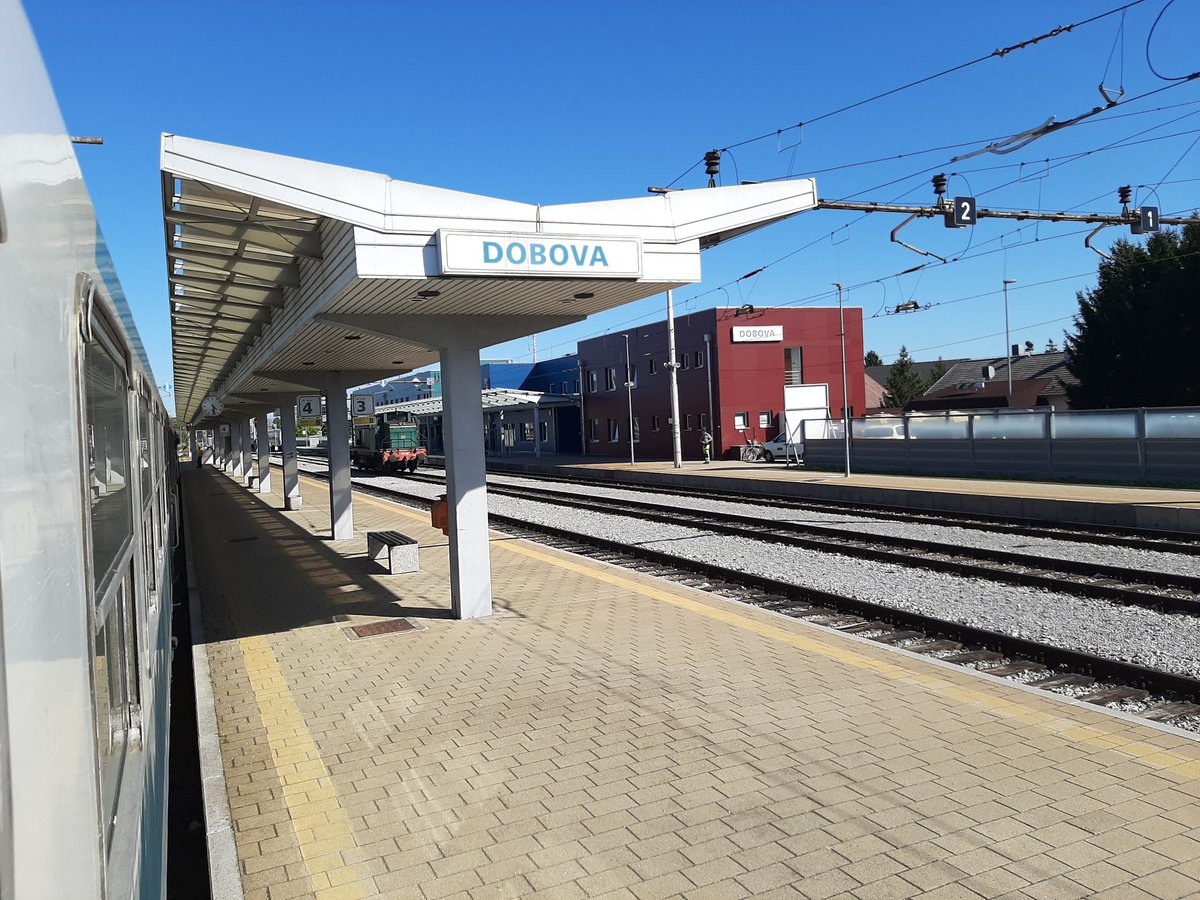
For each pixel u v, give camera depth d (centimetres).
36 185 147
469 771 526
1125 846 413
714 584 1123
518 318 944
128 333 335
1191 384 3102
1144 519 1526
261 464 3055
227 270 979
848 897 380
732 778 501
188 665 995
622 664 733
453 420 923
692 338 4012
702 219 820
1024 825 436
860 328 4134
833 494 2298
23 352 130
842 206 1264
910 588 1059
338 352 1259
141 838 246
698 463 3662
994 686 646
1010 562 1209
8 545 113
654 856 419
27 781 114
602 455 4822
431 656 782
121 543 267
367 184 690
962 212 1330
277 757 559
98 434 226
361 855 431
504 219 745
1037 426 2250
